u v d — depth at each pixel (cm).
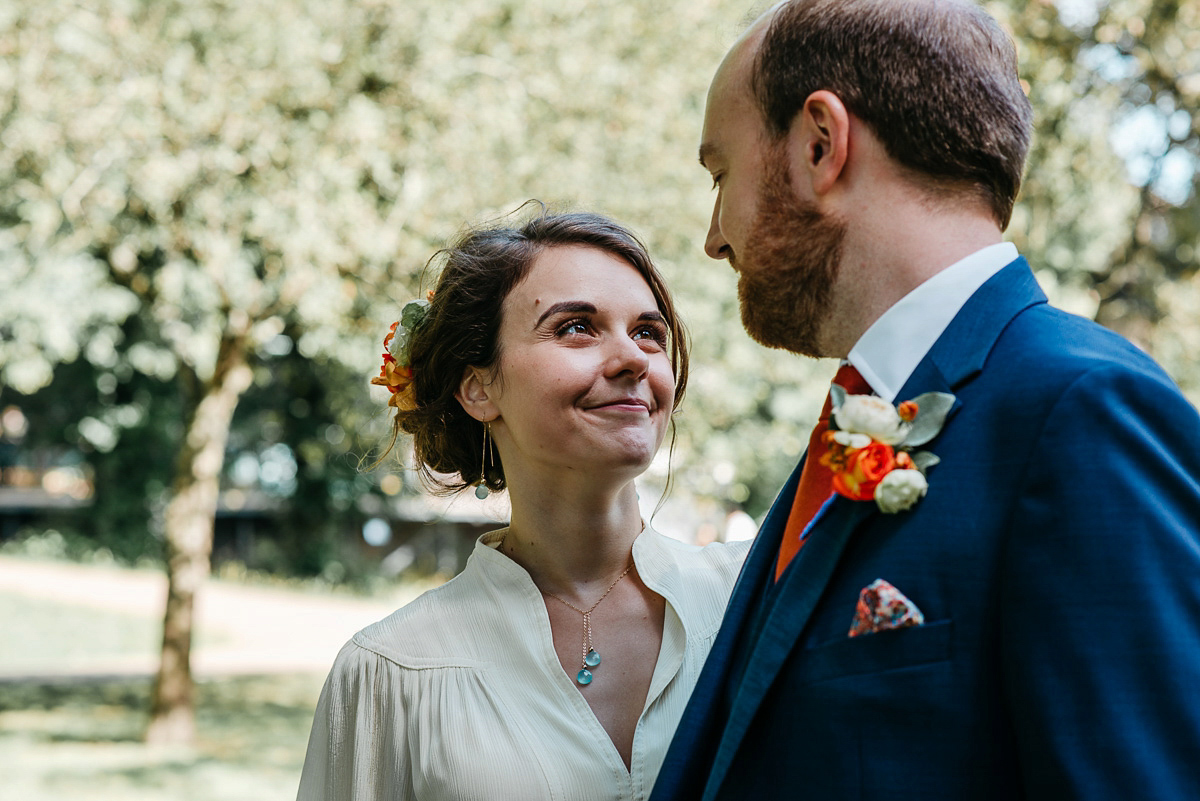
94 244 859
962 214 130
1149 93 717
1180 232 804
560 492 190
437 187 694
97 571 2127
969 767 114
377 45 693
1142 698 103
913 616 117
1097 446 111
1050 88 684
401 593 2205
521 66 707
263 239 721
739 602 154
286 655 1483
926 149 128
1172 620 105
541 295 184
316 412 2106
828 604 127
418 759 187
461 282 192
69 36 636
